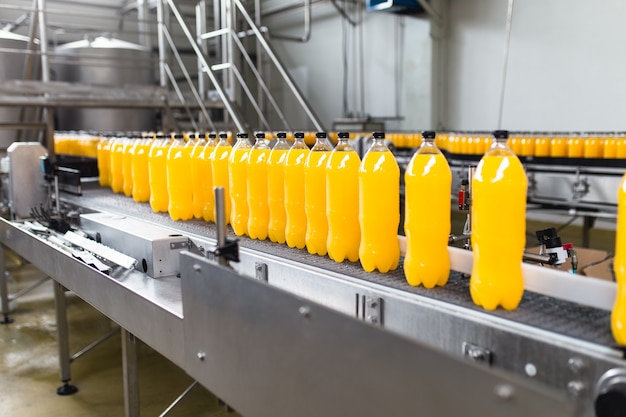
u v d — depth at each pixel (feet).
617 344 2.65
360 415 2.66
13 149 9.13
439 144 14.74
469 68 22.13
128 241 5.64
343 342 2.69
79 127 16.29
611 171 10.25
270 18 31.55
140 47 18.19
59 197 9.18
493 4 20.94
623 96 17.78
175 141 6.41
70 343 10.30
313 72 29.32
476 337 3.05
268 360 3.20
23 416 7.71
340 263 4.30
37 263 7.00
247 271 4.76
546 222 19.26
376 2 21.65
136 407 6.48
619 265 2.72
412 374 2.38
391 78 24.95
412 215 3.62
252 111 32.24
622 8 17.44
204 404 8.09
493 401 2.10
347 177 4.21
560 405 1.90
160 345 4.41
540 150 11.24
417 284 3.68
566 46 18.99
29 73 14.57
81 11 27.81
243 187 5.34
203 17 16.33
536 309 3.19
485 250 3.18
